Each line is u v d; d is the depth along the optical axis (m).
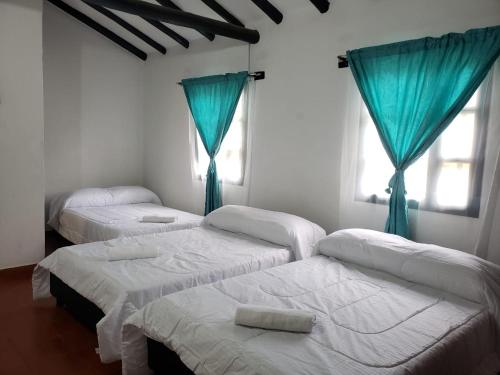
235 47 4.18
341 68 3.24
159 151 5.48
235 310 1.89
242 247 3.08
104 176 5.48
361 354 1.54
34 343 2.50
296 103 3.61
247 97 4.04
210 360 1.58
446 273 2.16
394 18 2.88
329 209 3.41
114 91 5.44
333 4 3.27
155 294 2.28
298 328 1.69
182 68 4.93
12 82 3.58
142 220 4.00
